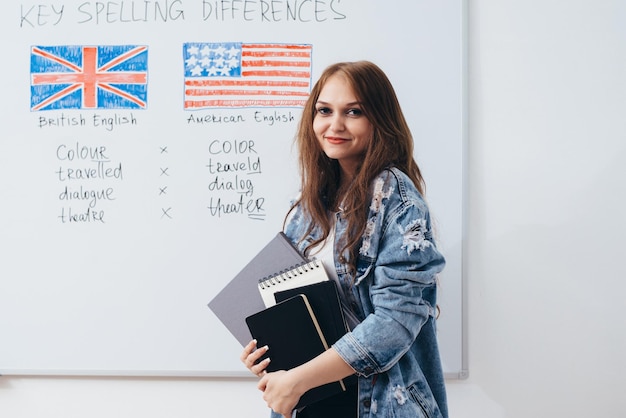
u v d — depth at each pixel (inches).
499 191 49.1
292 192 49.3
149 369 49.7
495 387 49.2
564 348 49.0
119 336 49.8
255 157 49.5
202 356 49.6
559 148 48.9
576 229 48.9
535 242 49.0
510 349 49.2
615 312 48.7
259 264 37.6
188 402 50.0
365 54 49.1
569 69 48.9
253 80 49.4
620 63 48.8
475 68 49.1
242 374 49.5
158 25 49.7
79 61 49.9
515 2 49.1
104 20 49.8
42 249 49.9
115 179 49.8
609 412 48.8
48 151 49.9
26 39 50.0
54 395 50.2
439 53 48.8
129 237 49.8
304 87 49.3
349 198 34.8
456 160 48.8
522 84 49.1
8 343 49.8
